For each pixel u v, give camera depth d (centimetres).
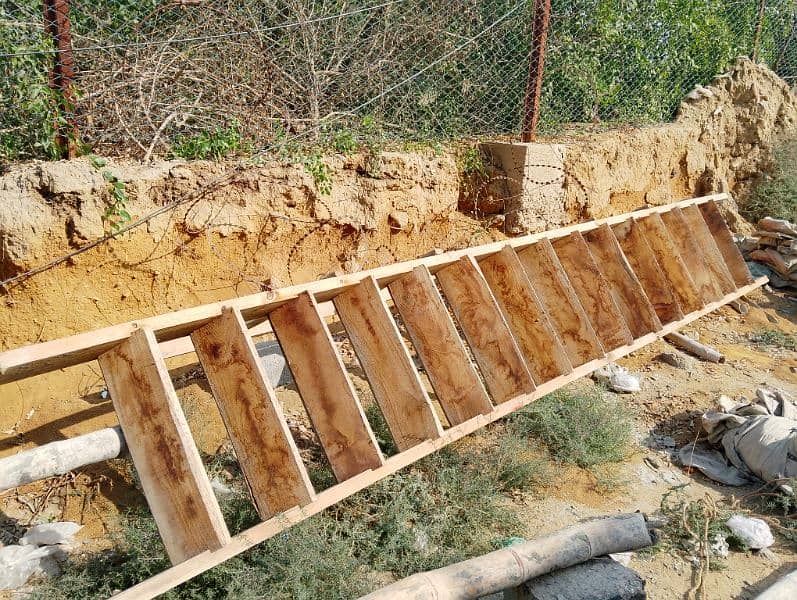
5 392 398
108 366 337
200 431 416
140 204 434
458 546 373
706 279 668
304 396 401
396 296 465
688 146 844
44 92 417
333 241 536
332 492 351
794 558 399
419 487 403
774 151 930
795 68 1055
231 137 506
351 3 629
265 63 568
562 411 489
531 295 495
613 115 845
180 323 341
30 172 398
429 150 609
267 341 473
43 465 318
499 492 428
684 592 363
